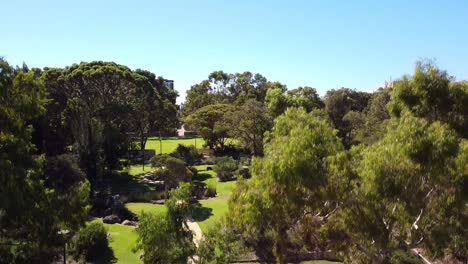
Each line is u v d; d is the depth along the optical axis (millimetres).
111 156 45438
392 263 14805
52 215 12797
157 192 40938
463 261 17141
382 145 12539
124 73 52719
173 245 16188
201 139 87438
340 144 13203
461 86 16969
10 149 12367
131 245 26375
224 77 98938
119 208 33406
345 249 14055
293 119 14016
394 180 11359
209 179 47781
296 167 11289
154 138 88938
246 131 54594
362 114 57625
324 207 13430
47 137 49406
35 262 12445
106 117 50719
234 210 14484
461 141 12773
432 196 12281
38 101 13398
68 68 54344
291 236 15836
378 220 12242
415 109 16781
